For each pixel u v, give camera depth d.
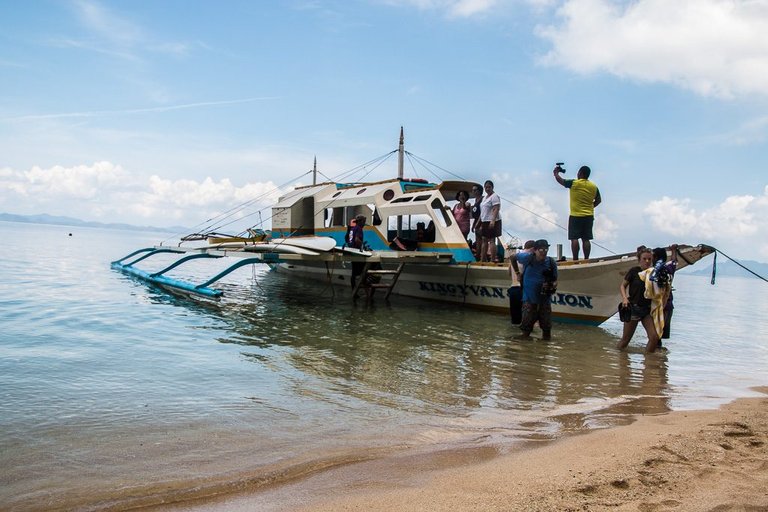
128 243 70.88
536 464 3.81
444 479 3.55
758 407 5.77
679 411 5.54
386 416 5.20
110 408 5.21
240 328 10.23
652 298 9.28
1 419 4.77
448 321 12.18
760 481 3.51
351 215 17.77
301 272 22.09
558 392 6.41
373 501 3.20
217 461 3.94
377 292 17.36
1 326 9.59
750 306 23.62
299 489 3.43
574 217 12.18
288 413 5.21
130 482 3.54
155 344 8.49
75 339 8.66
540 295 10.29
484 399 5.98
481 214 14.30
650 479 3.50
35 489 3.43
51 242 55.66
